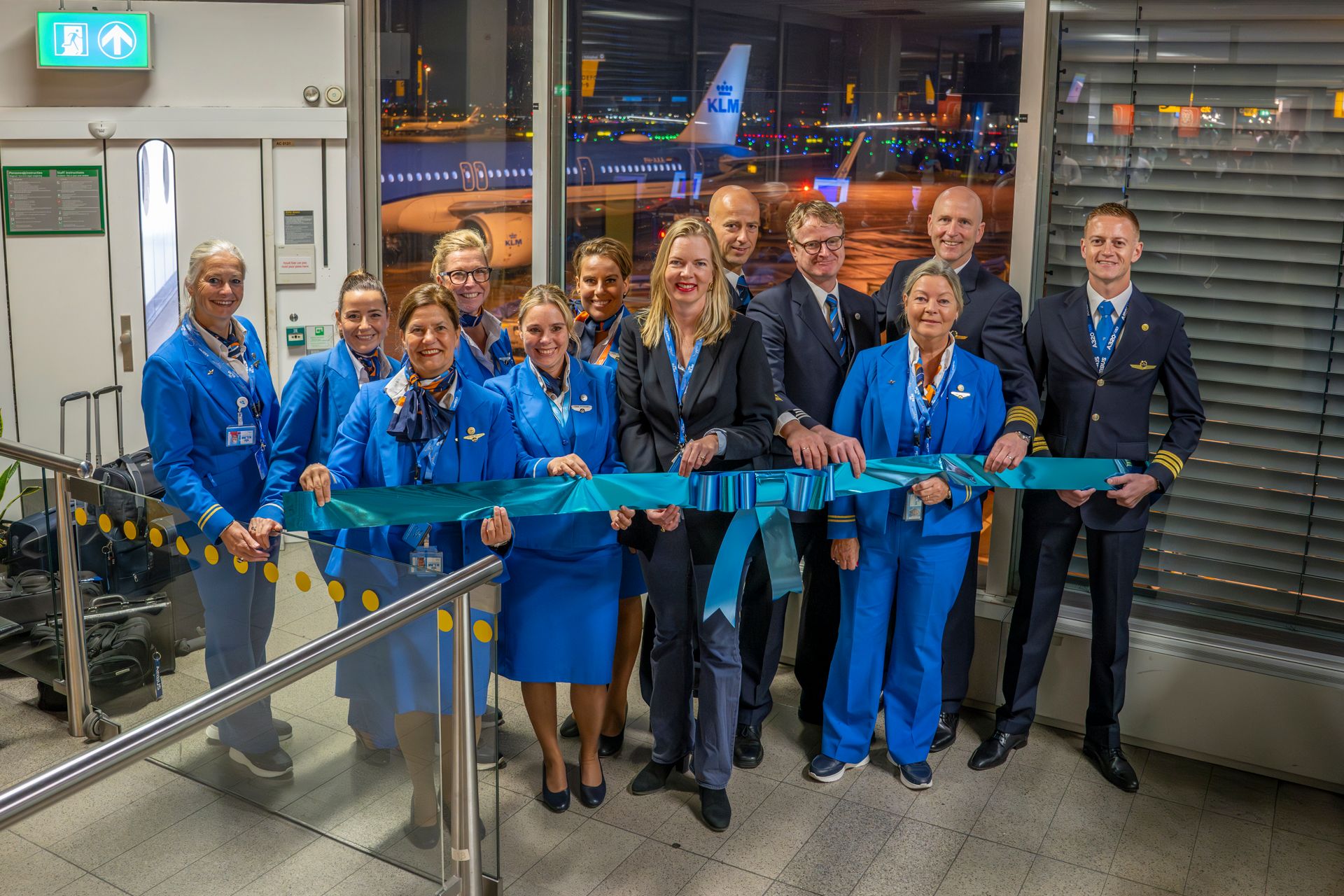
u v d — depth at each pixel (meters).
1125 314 3.64
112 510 3.51
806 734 4.08
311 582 3.04
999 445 3.54
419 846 2.98
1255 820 3.56
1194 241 3.90
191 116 5.13
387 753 2.99
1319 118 3.66
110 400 5.32
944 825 3.51
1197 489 4.02
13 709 3.95
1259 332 3.86
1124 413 3.65
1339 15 3.57
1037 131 3.98
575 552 3.37
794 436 3.55
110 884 3.02
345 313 3.48
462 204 5.19
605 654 3.41
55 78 4.99
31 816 1.89
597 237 4.88
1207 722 3.84
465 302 3.79
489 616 2.83
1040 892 3.19
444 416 3.24
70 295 5.18
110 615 3.60
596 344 3.85
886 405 3.57
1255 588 3.98
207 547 3.24
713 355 3.39
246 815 3.32
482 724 2.91
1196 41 3.77
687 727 3.66
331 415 3.47
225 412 3.41
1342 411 3.78
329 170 5.35
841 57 4.29
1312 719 3.68
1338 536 3.83
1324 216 3.70
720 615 3.41
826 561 4.01
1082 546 4.22
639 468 3.40
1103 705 3.79
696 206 4.71
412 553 3.35
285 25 5.16
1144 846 3.41
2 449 3.75
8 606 3.90
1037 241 4.10
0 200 5.02
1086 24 3.91
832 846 3.38
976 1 4.02
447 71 5.07
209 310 3.36
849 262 4.45
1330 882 3.25
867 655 3.69
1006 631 4.11
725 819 3.45
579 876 3.21
